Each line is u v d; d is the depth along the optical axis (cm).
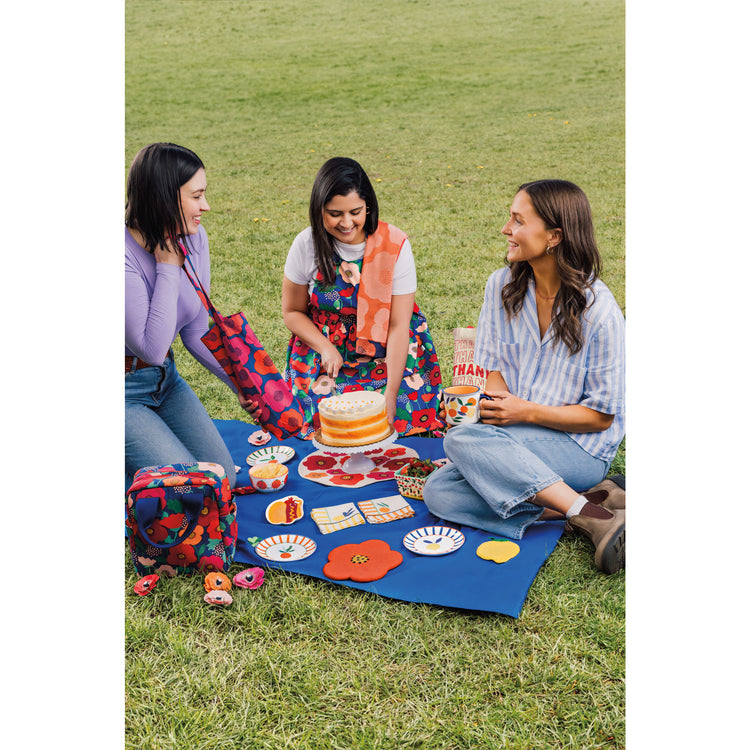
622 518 274
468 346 329
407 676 234
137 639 250
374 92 1479
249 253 716
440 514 309
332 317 374
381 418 329
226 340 325
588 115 1237
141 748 214
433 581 270
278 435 336
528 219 292
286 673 236
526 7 1981
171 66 1720
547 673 231
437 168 1017
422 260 668
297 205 891
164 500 276
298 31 1922
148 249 296
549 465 301
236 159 1127
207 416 334
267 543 296
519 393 322
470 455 295
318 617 258
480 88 1452
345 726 219
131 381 308
